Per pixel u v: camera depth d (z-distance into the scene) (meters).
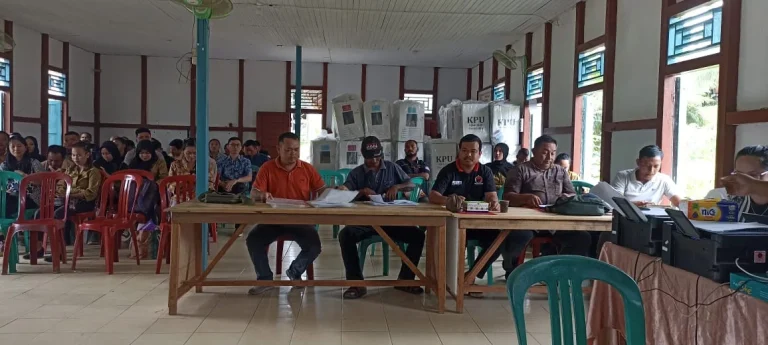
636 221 2.42
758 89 3.69
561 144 7.23
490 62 10.92
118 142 7.38
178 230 3.42
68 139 6.95
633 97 5.43
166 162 6.54
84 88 11.34
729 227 2.01
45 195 4.56
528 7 6.92
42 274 4.43
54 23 8.72
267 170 4.07
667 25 4.78
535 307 3.73
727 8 3.93
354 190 4.27
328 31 8.69
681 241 2.11
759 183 1.98
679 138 4.84
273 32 8.84
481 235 4.02
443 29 8.31
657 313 2.21
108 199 5.34
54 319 3.29
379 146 4.27
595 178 6.59
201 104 4.26
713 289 1.88
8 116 8.69
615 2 5.79
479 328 3.28
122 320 3.29
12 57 8.72
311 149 7.78
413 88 12.38
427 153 7.73
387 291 4.06
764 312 1.65
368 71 12.27
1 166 5.62
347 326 3.27
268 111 12.20
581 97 6.67
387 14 7.49
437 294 3.57
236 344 2.94
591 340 2.54
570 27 6.98
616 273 1.65
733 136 3.93
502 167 6.56
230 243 3.62
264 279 3.83
